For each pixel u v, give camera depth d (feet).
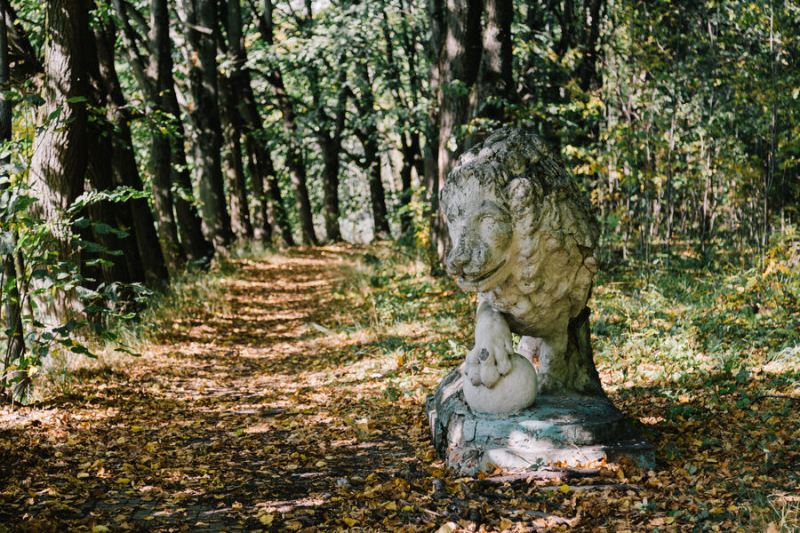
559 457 14.49
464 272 13.97
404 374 26.35
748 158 40.32
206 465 17.29
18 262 22.13
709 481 13.91
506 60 40.52
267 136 81.20
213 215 70.13
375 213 105.81
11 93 21.77
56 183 27.07
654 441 16.46
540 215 13.99
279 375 30.09
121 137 39.09
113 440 18.95
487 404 15.21
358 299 48.14
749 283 30.60
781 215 37.11
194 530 12.98
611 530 12.06
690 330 26.12
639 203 42.86
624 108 41.78
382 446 18.57
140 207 46.42
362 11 52.11
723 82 40.11
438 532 12.14
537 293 14.73
